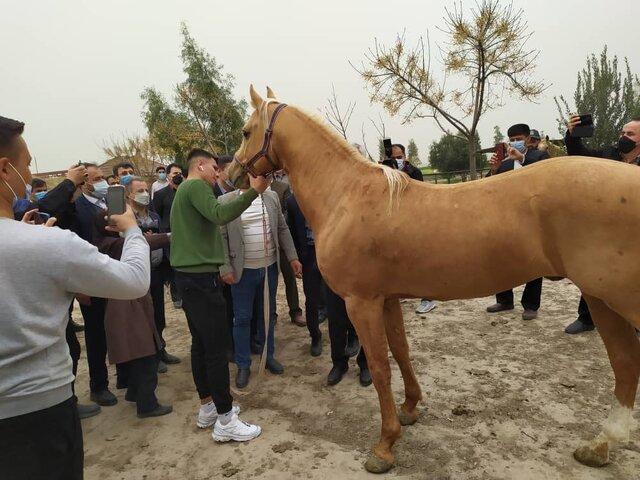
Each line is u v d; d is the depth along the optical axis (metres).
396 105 10.73
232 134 19.42
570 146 3.28
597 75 16.36
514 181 1.91
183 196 2.62
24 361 1.19
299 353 4.09
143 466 2.54
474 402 2.91
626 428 2.14
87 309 3.25
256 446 2.63
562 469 2.20
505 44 9.48
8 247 1.14
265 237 3.24
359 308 2.28
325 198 2.37
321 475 2.31
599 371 3.20
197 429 2.91
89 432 2.98
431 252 2.01
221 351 2.64
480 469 2.26
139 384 3.06
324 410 3.01
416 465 2.33
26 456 1.20
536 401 2.86
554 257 1.88
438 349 3.83
